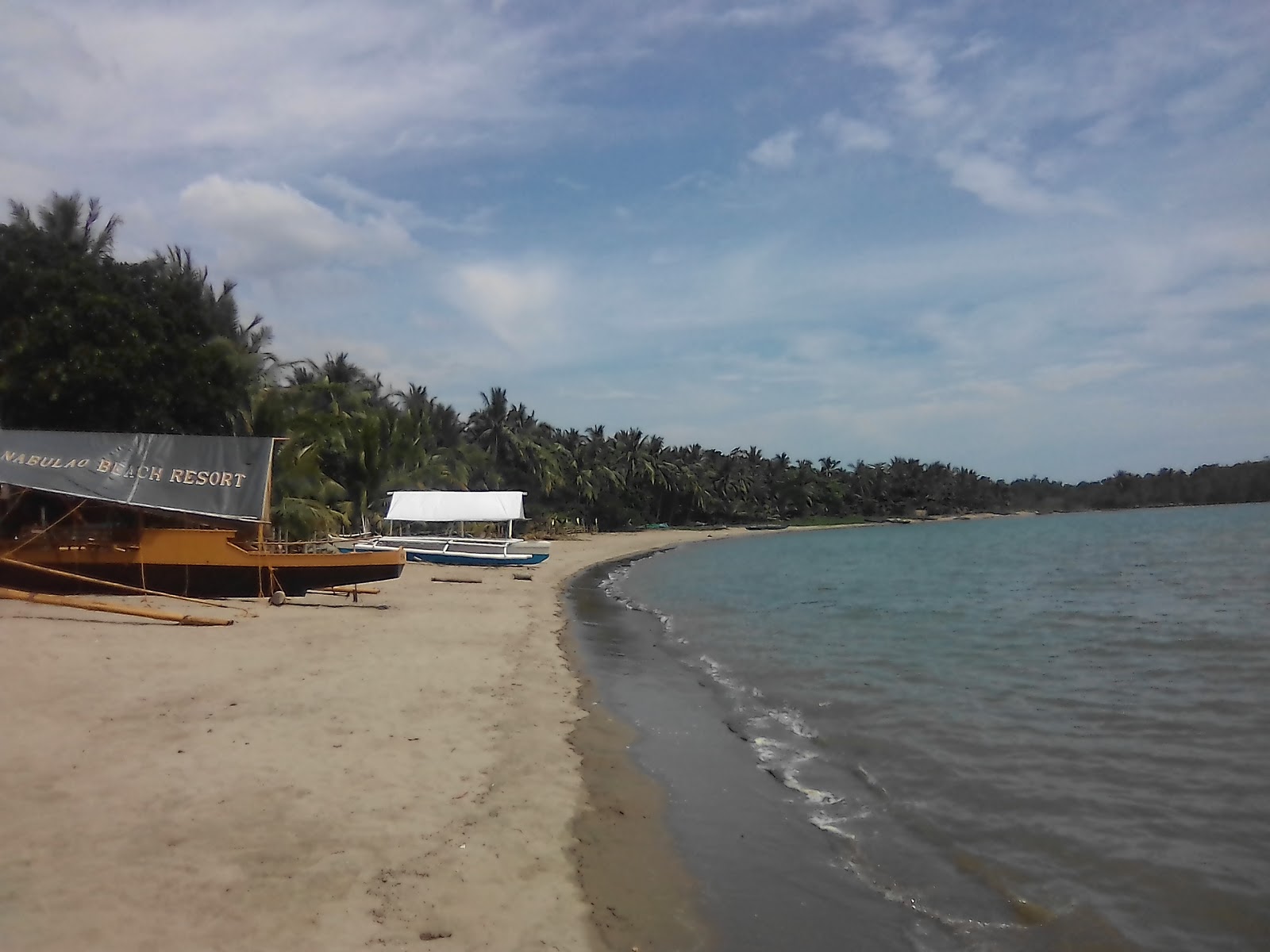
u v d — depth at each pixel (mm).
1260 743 11102
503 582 32719
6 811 6945
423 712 11172
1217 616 23281
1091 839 7961
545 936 5723
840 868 7355
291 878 6113
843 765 10375
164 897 5680
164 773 8055
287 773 8297
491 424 70688
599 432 98625
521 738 10508
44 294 24156
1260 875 7125
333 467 43875
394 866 6477
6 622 15219
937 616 25375
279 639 15680
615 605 29469
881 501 146125
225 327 31500
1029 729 11945
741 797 9164
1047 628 22062
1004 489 184875
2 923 5148
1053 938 6168
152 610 17516
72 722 9492
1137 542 64500
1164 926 6324
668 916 6348
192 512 19000
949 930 6277
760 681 15664
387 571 21219
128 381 24188
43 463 18391
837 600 30656
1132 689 14508
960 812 8734
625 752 10648
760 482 129625
